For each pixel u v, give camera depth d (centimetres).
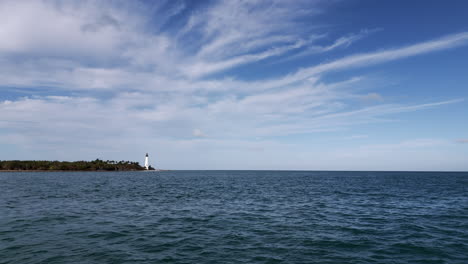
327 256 1357
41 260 1241
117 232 1777
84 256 1310
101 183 7225
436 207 3006
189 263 1248
